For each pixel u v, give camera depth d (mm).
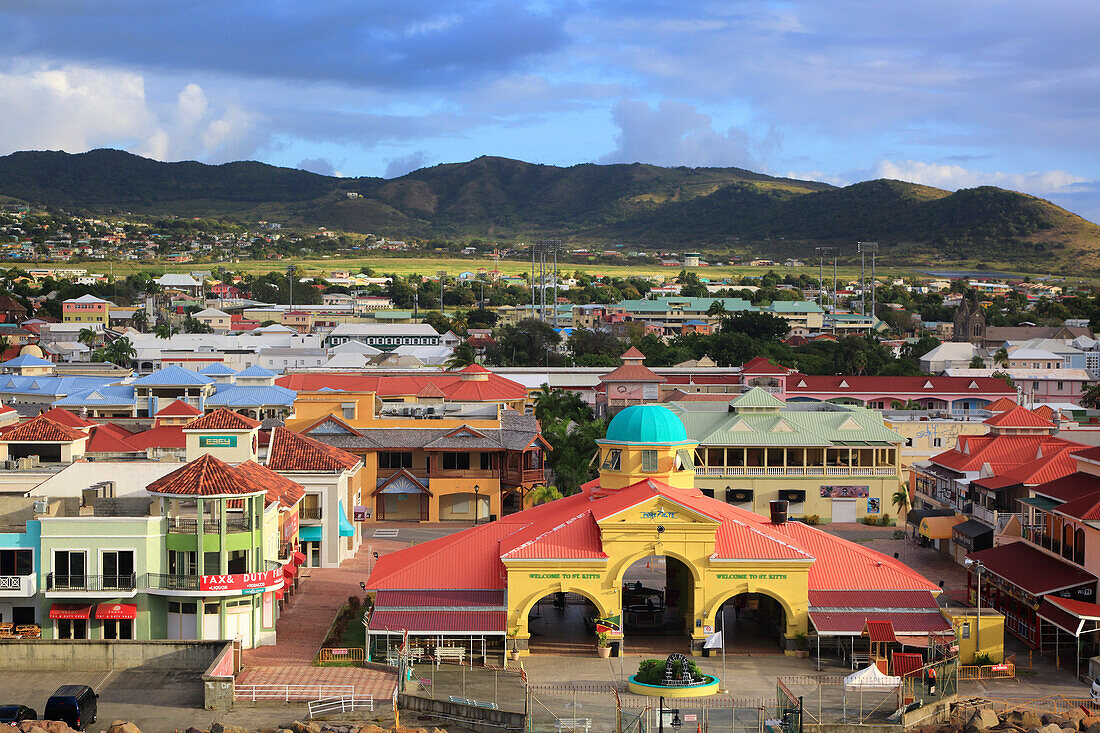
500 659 77500
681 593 88562
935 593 81062
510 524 87750
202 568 75750
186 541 76188
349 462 110062
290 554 87625
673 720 64438
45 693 68625
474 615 78312
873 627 76562
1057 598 77312
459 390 152000
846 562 83500
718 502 90750
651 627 85562
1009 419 119375
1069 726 64062
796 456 128875
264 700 68312
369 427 130625
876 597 80438
